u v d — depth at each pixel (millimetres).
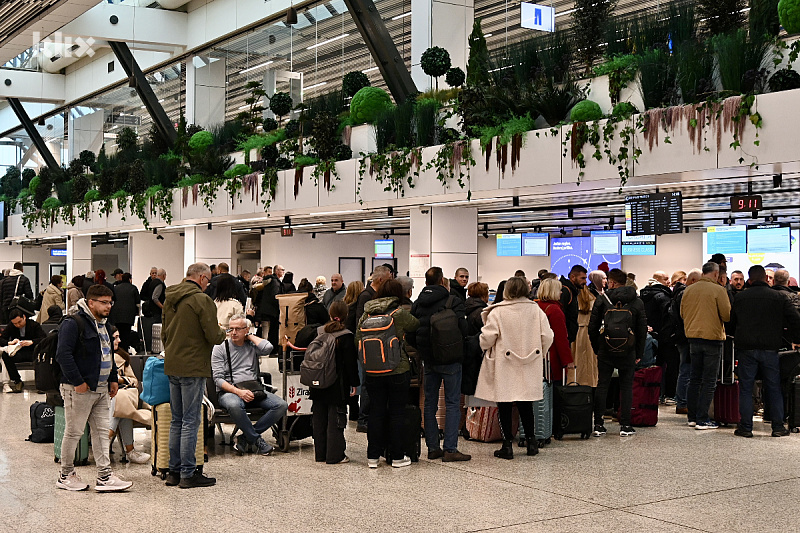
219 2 21156
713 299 8523
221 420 7398
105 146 26531
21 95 27469
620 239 22391
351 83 16047
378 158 13289
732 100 8797
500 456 7285
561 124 10570
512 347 7152
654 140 9500
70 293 13539
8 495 5941
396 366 6730
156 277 15164
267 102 19562
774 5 9234
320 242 28844
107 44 23406
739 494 5934
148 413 7293
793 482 6316
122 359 7812
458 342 6973
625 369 8273
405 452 7020
